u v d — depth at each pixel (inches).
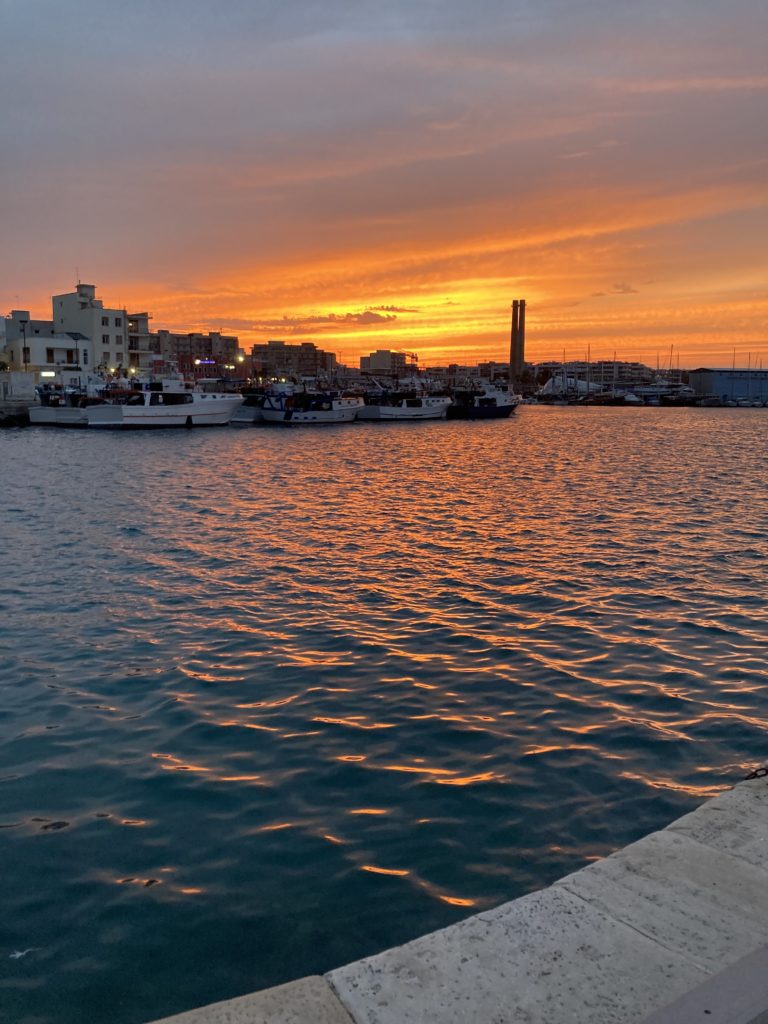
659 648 449.7
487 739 328.5
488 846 245.8
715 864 155.2
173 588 601.3
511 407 4512.8
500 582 618.8
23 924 209.2
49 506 1080.8
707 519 959.6
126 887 225.5
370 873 231.1
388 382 5265.8
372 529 890.1
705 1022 104.3
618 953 127.5
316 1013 115.9
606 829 255.9
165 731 339.6
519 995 118.4
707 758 309.4
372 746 322.7
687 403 7815.0
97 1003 179.8
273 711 361.1
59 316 4411.9
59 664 428.1
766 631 481.4
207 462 1851.6
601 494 1235.9
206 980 187.0
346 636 477.1
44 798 280.4
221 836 253.3
